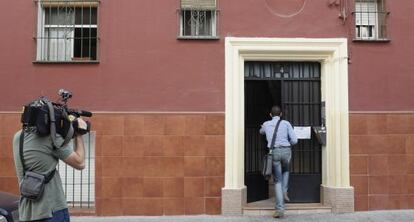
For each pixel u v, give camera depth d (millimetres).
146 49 9102
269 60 9398
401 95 9250
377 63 9250
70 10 9289
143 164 8969
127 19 9133
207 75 9094
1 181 8836
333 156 9203
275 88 9625
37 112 4629
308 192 9477
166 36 9125
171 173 8969
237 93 9102
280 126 8859
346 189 9016
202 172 8977
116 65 9062
